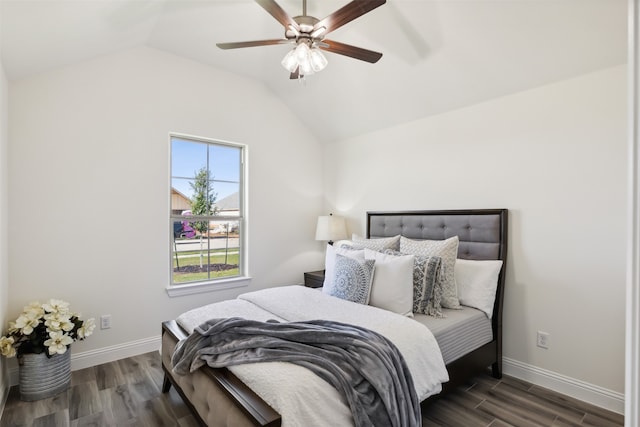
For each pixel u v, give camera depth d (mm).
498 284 2668
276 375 1462
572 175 2387
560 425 2053
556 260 2465
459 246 2977
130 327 3047
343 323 1921
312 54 2004
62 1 1871
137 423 2076
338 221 4059
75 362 2766
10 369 2479
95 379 2617
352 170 4156
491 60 2504
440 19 2363
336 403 1417
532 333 2578
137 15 2473
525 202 2625
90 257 2852
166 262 3256
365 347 1637
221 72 3613
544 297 2521
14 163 2520
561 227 2441
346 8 1724
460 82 2799
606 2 1905
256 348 1698
